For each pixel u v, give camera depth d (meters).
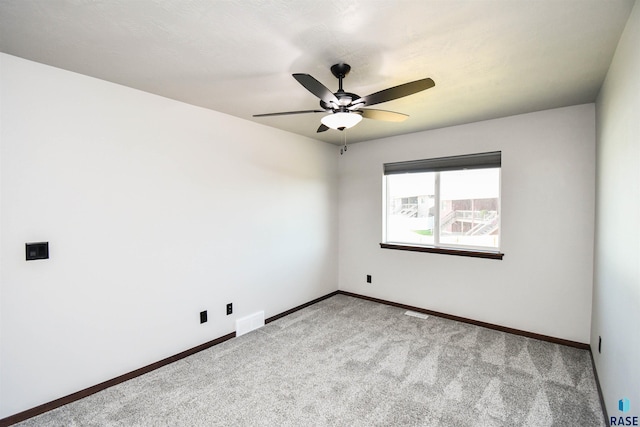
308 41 1.59
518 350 2.63
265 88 2.25
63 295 1.95
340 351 2.64
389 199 4.04
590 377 2.21
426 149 3.52
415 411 1.87
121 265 2.21
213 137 2.78
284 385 2.15
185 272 2.60
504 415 1.82
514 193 2.95
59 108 1.92
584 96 2.41
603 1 1.27
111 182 2.15
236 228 3.00
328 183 4.20
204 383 2.18
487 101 2.52
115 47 1.66
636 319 1.29
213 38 1.57
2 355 1.74
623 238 1.54
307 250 3.87
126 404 1.95
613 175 1.78
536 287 2.87
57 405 1.92
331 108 1.87
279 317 3.47
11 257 1.76
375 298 4.05
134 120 2.26
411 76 2.03
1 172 1.73
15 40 1.58
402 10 1.33
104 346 2.13
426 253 3.57
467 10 1.33
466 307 3.29
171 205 2.49
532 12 1.34
